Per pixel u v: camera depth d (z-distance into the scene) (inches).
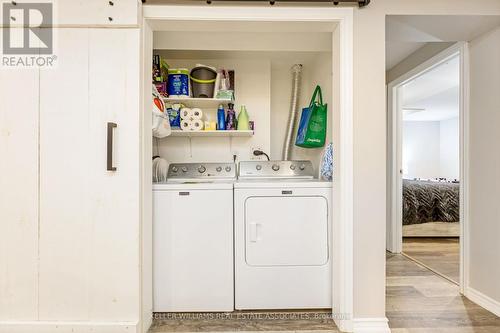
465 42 78.3
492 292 71.4
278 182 71.8
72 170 60.2
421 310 72.3
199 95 89.7
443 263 108.2
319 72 97.5
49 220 60.2
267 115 102.6
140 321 61.1
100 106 60.0
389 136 124.3
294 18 61.9
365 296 62.4
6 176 60.0
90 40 60.0
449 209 143.6
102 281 60.5
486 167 72.8
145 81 62.9
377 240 62.3
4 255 60.5
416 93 179.5
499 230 69.4
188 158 101.7
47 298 60.5
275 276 70.5
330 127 86.7
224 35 74.9
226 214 70.1
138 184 60.4
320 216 70.7
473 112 76.5
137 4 59.2
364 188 62.2
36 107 59.9
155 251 69.2
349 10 61.6
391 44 99.7
